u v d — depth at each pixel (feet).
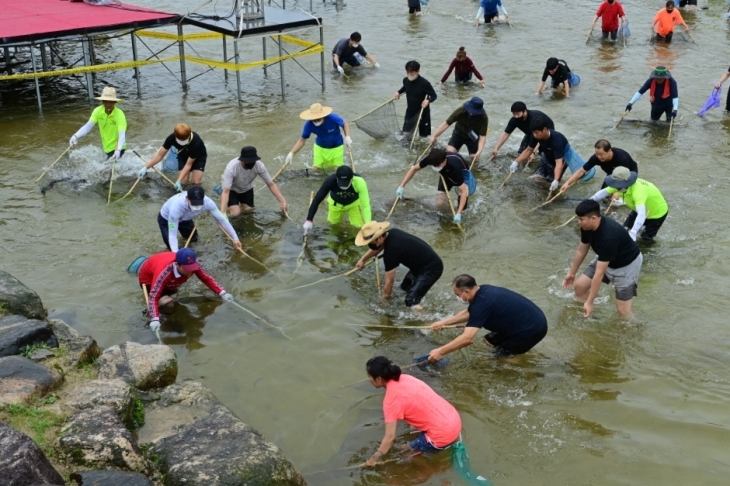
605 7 63.62
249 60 59.57
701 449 19.21
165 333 24.39
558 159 34.24
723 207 33.58
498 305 21.79
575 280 26.68
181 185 35.76
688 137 42.60
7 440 15.37
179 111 47.39
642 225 28.66
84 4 54.90
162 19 49.93
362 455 19.16
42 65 55.67
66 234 30.96
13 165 38.45
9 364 19.65
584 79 54.13
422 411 18.56
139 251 29.63
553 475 18.43
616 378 22.22
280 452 17.84
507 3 80.53
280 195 31.99
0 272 24.64
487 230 31.83
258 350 23.59
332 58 57.21
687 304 26.02
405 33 67.97
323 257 29.50
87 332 24.30
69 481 16.02
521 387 21.85
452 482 18.16
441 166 30.89
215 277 27.86
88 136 43.06
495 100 49.49
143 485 15.70
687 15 74.90
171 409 19.60
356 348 23.81
